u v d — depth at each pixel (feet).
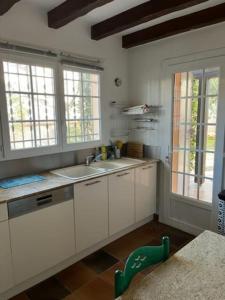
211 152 8.59
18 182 7.06
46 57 7.74
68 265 7.67
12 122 7.26
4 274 5.92
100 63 9.51
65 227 7.12
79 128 9.15
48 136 8.23
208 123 8.54
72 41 8.41
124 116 10.87
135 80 10.59
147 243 8.98
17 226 6.03
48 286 6.84
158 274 3.60
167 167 9.98
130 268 3.53
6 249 5.88
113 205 8.58
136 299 3.12
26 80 7.43
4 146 7.11
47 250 6.75
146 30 9.06
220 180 8.39
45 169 8.45
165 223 10.45
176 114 9.46
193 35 8.48
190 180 9.38
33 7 7.30
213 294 3.18
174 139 9.66
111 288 6.78
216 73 8.13
